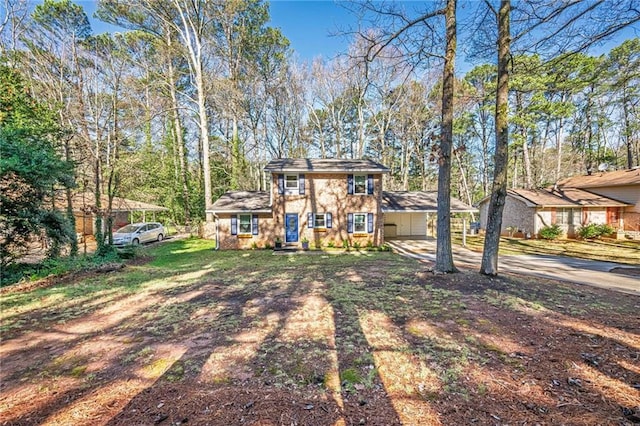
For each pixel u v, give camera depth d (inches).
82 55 607.2
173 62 887.7
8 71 457.4
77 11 610.9
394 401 107.7
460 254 524.1
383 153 1048.2
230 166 1037.8
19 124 393.7
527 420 95.2
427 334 165.9
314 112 1093.1
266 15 901.2
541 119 989.2
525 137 920.3
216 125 1075.3
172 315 209.3
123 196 622.2
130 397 114.7
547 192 823.1
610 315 191.5
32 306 237.5
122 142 602.9
